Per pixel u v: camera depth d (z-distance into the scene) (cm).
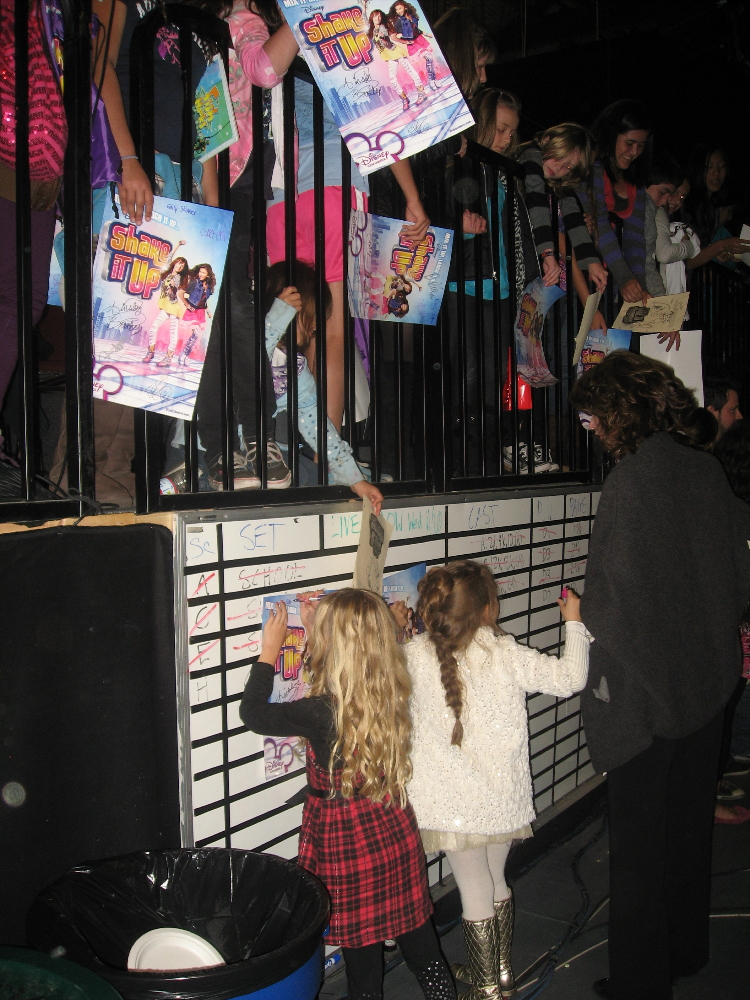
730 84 571
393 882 185
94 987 111
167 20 177
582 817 342
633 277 334
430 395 262
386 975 240
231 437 197
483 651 212
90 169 170
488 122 316
